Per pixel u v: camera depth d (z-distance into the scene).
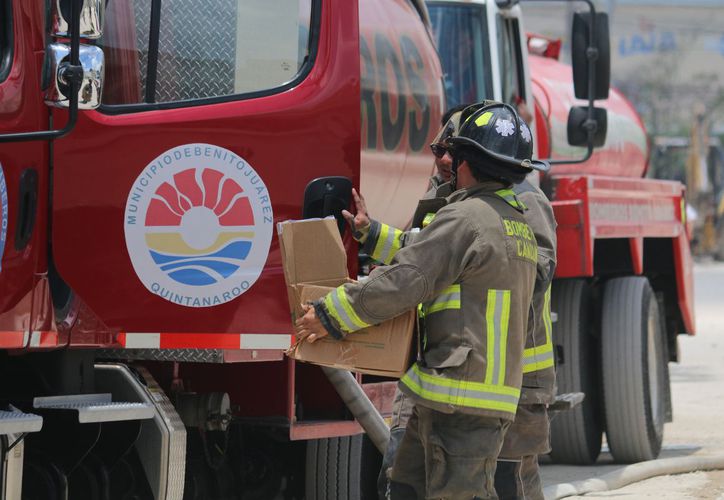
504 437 7.05
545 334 7.45
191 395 8.47
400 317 6.84
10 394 7.75
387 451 7.61
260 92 7.69
